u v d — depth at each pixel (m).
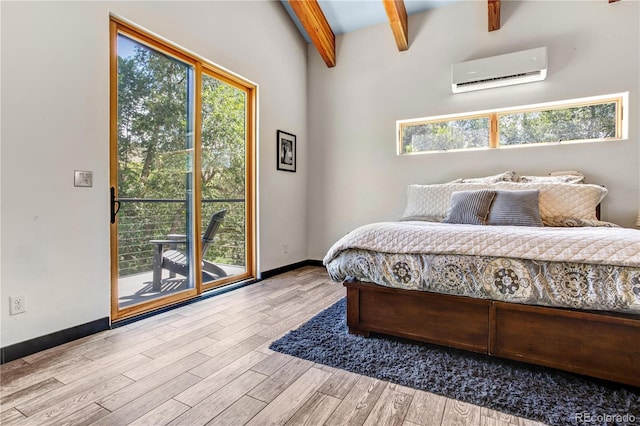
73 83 2.02
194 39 2.79
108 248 2.21
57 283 1.95
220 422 1.27
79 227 2.05
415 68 3.84
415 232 1.91
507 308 1.65
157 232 2.61
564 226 2.60
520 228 2.01
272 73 3.80
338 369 1.68
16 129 1.78
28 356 1.80
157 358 1.79
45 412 1.32
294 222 4.25
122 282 2.37
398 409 1.35
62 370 1.65
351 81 4.21
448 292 1.77
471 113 3.60
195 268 2.92
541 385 1.51
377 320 2.02
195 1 2.81
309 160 4.50
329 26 4.09
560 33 3.19
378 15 3.91
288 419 1.29
